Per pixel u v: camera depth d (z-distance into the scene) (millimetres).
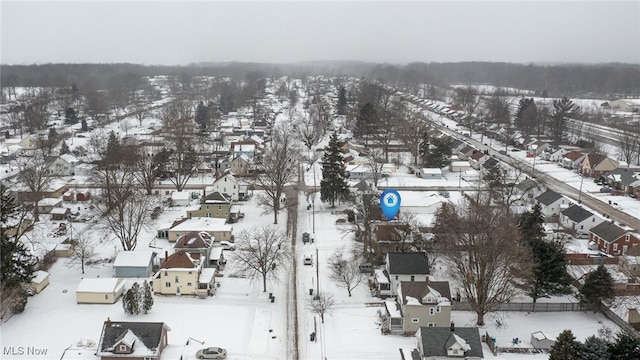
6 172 130875
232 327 63281
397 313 63000
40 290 71812
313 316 66250
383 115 185125
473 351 54781
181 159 134250
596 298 66688
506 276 67625
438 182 128250
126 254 77500
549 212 102312
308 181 130625
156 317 65250
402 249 79250
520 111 197125
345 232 94750
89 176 130625
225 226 91750
